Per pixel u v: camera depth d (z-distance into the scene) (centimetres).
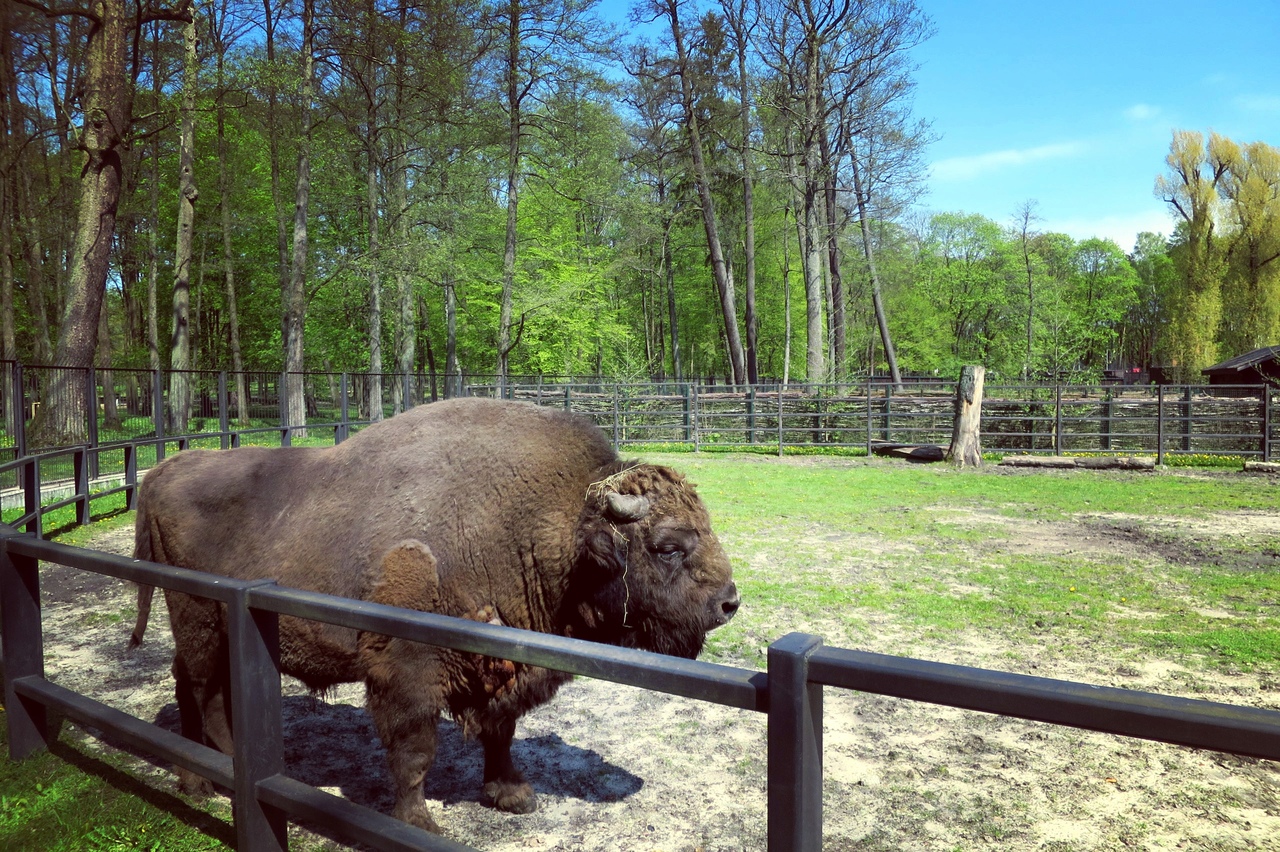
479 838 306
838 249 3225
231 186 2858
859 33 2698
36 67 1441
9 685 320
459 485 290
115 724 264
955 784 359
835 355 3189
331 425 1670
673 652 280
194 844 263
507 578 289
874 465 1698
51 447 1245
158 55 2191
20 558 321
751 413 2036
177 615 310
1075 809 336
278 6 2414
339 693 471
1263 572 757
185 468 330
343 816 193
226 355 3600
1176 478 1455
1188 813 332
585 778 362
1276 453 1672
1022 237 5225
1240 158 4703
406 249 2430
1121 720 107
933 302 5769
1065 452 1775
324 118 2441
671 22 3028
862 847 306
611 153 3084
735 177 3344
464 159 2766
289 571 293
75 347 1412
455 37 2469
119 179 1485
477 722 291
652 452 2012
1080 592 690
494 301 3127
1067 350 2544
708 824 321
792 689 133
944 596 677
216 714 320
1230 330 4719
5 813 282
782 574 755
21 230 2183
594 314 3412
